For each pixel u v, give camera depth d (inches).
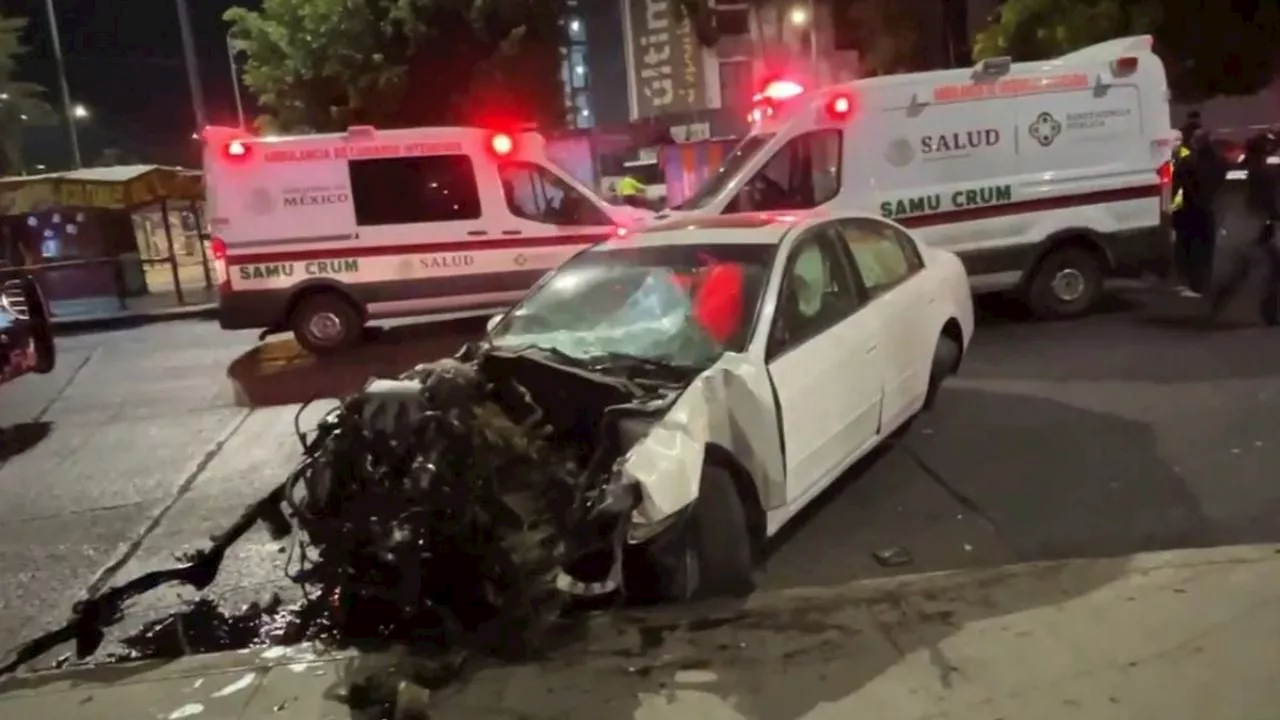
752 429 178.5
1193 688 142.4
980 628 162.4
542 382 188.4
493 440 167.2
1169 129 388.5
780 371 189.5
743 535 179.5
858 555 201.5
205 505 270.1
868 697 147.1
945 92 378.0
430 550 170.7
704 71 1238.3
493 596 166.6
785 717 144.2
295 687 163.5
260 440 329.7
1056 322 389.7
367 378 405.7
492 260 443.2
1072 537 201.9
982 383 311.0
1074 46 545.0
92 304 714.8
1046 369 322.3
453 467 165.5
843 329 213.9
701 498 175.9
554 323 216.4
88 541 250.5
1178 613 160.7
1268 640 151.5
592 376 184.9
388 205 437.4
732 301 200.4
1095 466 236.2
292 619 197.0
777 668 156.0
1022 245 385.1
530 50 866.8
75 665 186.2
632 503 156.3
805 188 383.9
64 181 685.3
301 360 458.9
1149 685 144.0
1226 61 608.4
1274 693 139.7
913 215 378.0
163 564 230.2
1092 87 383.6
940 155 378.9
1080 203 384.2
